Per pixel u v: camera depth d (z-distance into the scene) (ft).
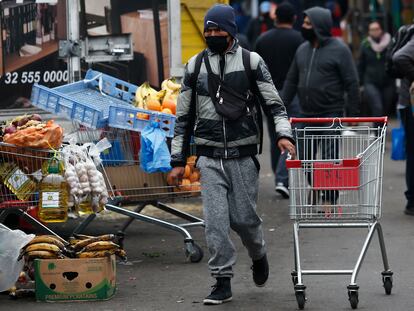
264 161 66.59
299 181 28.63
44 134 30.68
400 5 88.94
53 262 29.58
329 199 28.71
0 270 29.84
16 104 41.11
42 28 41.63
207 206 28.48
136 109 34.04
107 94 38.52
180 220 44.09
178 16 45.27
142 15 44.50
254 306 28.81
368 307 28.55
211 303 28.91
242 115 28.50
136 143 35.47
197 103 28.86
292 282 32.01
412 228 41.60
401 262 34.83
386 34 69.41
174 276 33.14
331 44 44.86
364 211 28.71
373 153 28.68
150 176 35.65
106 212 46.37
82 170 30.68
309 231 41.45
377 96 69.36
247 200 28.68
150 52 44.88
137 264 35.22
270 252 37.09
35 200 31.32
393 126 84.43
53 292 29.63
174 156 29.19
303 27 44.93
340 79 44.93
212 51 28.78
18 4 41.19
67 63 42.14
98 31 43.37
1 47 40.91
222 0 49.29
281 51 51.62
